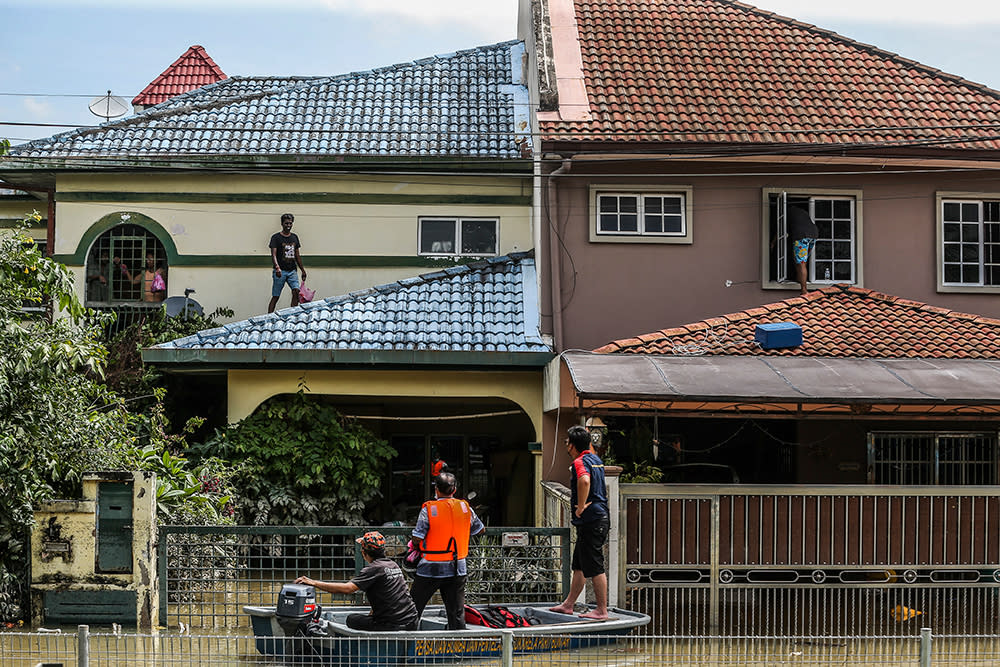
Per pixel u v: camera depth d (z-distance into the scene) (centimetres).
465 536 1941
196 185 3459
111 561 2138
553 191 3122
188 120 3588
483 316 3119
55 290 2208
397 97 3806
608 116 3091
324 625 1836
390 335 2988
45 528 2136
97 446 2355
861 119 3158
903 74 3444
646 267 3134
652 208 3148
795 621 2305
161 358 2916
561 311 3084
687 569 2277
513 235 3494
